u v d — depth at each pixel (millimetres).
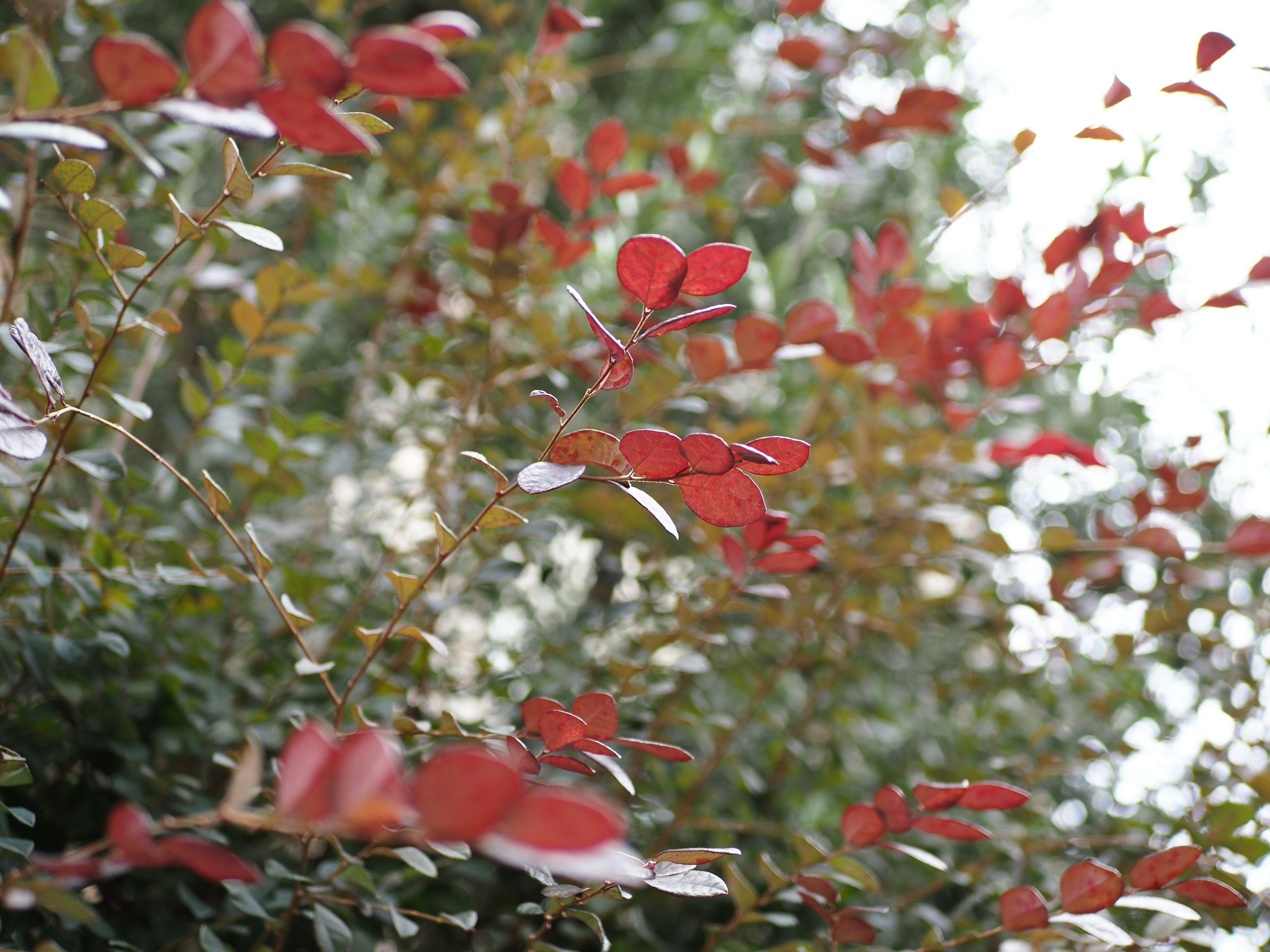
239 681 1146
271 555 1347
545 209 2297
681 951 1200
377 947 1109
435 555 1267
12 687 982
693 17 1902
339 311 1867
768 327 1113
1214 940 966
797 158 2326
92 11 1018
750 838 1360
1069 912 842
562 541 1759
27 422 568
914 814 916
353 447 1533
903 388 1438
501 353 1300
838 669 1444
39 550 909
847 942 1026
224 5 433
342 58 437
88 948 937
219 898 1078
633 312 1298
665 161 2133
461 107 1560
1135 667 1585
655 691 1101
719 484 674
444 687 1257
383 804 342
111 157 1235
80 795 1023
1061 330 1293
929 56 2010
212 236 1023
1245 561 1636
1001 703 1758
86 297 922
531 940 802
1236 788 1302
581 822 349
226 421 1151
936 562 1401
